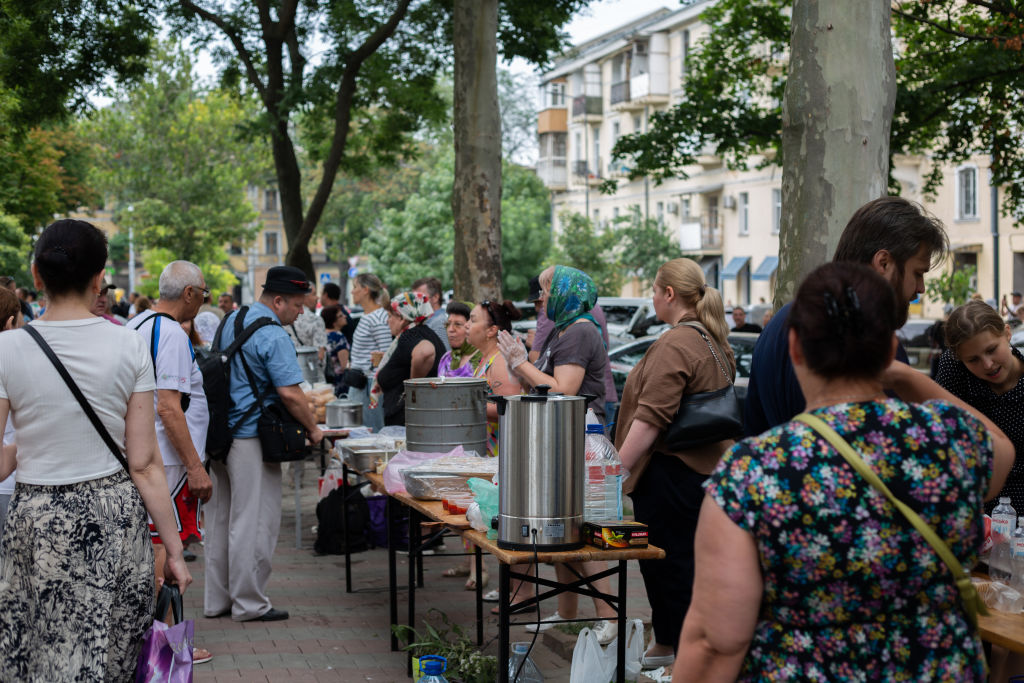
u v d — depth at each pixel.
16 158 29.20
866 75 6.36
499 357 6.14
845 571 2.01
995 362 4.09
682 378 4.58
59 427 3.40
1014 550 3.33
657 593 5.05
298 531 8.59
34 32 15.60
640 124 47.59
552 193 54.72
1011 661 3.56
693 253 43.59
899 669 2.03
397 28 18.31
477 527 4.33
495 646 5.67
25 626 3.42
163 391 5.43
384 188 66.25
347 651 5.81
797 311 2.16
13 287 6.98
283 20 17.17
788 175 6.60
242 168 47.19
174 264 5.62
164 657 3.48
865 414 2.08
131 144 45.56
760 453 2.07
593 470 4.29
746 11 16.59
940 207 34.19
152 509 3.57
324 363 12.06
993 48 12.60
